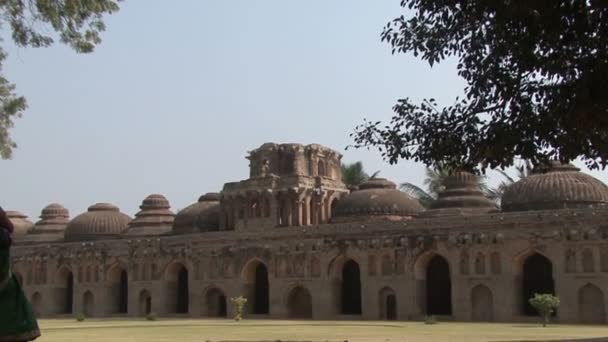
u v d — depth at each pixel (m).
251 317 65.50
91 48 26.78
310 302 65.75
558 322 51.31
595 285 50.03
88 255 77.19
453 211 62.81
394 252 59.19
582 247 50.91
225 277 67.94
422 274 58.69
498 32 16.94
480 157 18.67
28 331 7.79
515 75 17.75
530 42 16.39
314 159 73.81
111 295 76.19
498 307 53.81
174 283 72.81
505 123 17.98
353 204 67.81
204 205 79.75
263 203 71.00
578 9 15.48
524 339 32.38
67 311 80.44
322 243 62.72
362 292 60.47
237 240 67.56
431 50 19.17
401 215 66.56
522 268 54.66
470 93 18.58
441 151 19.44
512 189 59.66
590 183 57.56
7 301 7.73
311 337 35.22
